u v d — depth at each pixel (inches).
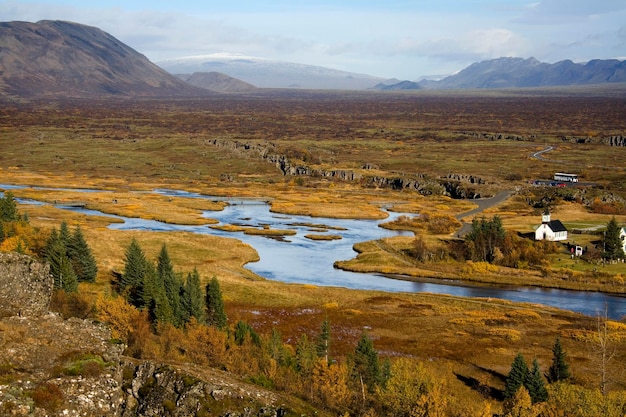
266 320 3617.1
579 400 2213.3
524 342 3361.2
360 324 3624.5
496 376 2817.4
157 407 1477.6
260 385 1856.5
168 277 3235.7
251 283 4512.8
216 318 3026.6
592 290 4675.2
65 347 1493.6
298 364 2400.3
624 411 2177.7
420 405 2052.2
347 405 2005.4
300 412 1596.9
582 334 3486.7
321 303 4077.3
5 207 4997.5
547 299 4443.9
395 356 3041.3
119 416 1412.4
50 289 1962.4
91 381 1396.4
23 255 1952.5
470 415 2124.8
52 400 1278.3
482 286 4862.2
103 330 1705.2
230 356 2154.3
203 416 1478.8
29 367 1374.3
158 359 1815.9
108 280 3969.0
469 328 3602.4
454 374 2827.3
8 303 1718.8
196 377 1568.7
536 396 2292.1
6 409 1197.7
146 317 2522.1
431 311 3966.5
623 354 3166.8
